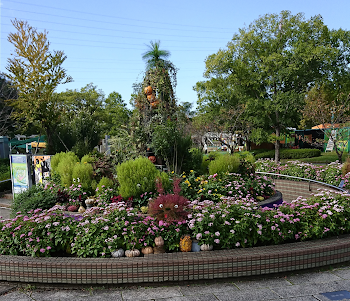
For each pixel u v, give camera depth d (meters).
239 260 3.50
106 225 3.79
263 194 6.66
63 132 16.48
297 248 3.82
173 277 3.41
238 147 28.97
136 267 3.38
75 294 3.30
